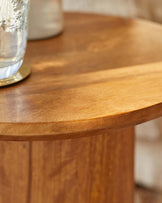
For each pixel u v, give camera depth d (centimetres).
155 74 50
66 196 66
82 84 48
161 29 69
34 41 65
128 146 71
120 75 50
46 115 41
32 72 52
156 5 96
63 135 40
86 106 43
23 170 64
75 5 101
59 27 68
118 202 73
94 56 57
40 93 46
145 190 107
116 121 41
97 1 99
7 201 67
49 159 63
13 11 44
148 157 102
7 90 47
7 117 41
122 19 77
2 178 66
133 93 45
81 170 65
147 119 43
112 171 69
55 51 60
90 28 71
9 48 46
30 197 66
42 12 64
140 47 60
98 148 66
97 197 69
